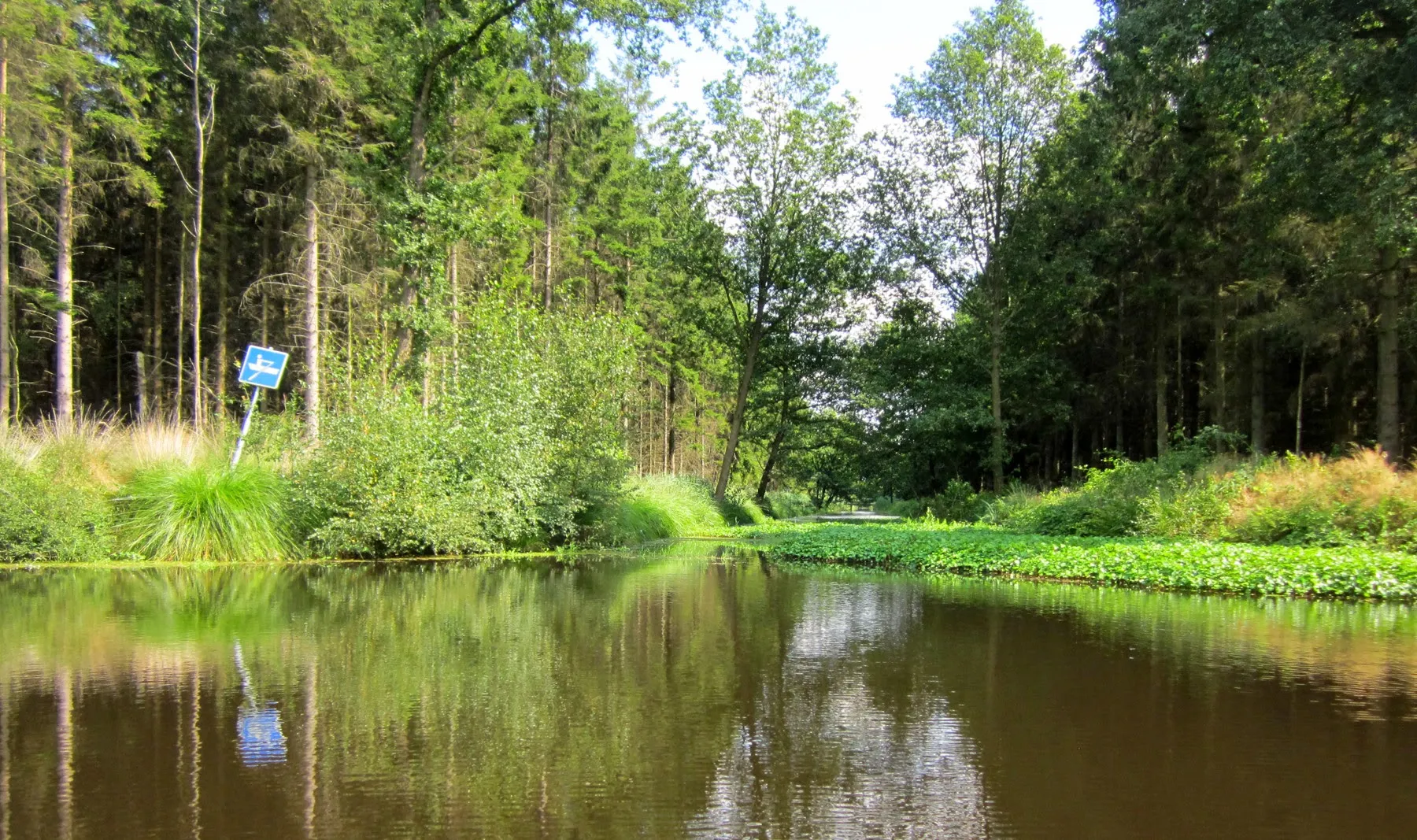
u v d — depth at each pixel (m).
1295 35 15.91
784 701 5.20
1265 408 24.80
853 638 7.27
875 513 60.78
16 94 18.70
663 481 24.94
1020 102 27.52
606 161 30.56
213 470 13.03
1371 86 16.03
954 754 4.23
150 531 12.28
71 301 21.33
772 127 28.41
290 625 7.49
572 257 29.05
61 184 20.61
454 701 5.11
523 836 3.21
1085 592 10.47
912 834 3.27
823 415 32.22
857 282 29.56
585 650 6.63
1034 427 32.53
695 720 4.77
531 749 4.26
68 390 20.61
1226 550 12.01
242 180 24.92
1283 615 8.59
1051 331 28.88
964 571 13.00
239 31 22.02
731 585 11.02
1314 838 3.23
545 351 16.67
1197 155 21.23
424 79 17.16
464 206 17.11
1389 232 15.50
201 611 8.19
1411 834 3.26
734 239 29.17
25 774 3.83
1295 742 4.41
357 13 21.81
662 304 34.31
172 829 3.24
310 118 20.95
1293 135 17.12
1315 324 19.02
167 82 24.02
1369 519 12.64
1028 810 3.51
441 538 13.74
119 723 4.57
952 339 29.48
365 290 22.97
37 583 10.04
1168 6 18.23
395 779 3.81
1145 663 6.26
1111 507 17.14
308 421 14.52
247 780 3.77
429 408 15.04
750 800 3.61
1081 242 27.12
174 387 28.52
